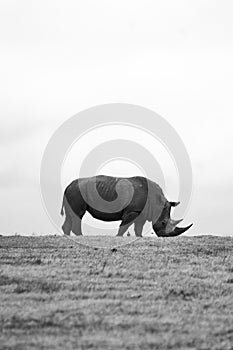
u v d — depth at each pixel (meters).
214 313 18.81
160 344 15.76
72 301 19.83
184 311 18.94
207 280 23.02
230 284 22.62
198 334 16.61
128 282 22.39
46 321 17.61
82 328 17.09
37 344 15.77
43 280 22.25
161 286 21.98
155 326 17.30
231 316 18.52
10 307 19.05
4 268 23.98
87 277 22.89
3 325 17.28
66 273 23.41
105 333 16.64
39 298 20.09
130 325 17.36
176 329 17.03
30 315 18.17
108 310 18.80
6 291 20.88
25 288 21.22
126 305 19.42
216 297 20.78
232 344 15.87
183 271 24.25
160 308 19.17
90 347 15.54
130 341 15.98
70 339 16.12
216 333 16.72
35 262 25.22
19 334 16.58
